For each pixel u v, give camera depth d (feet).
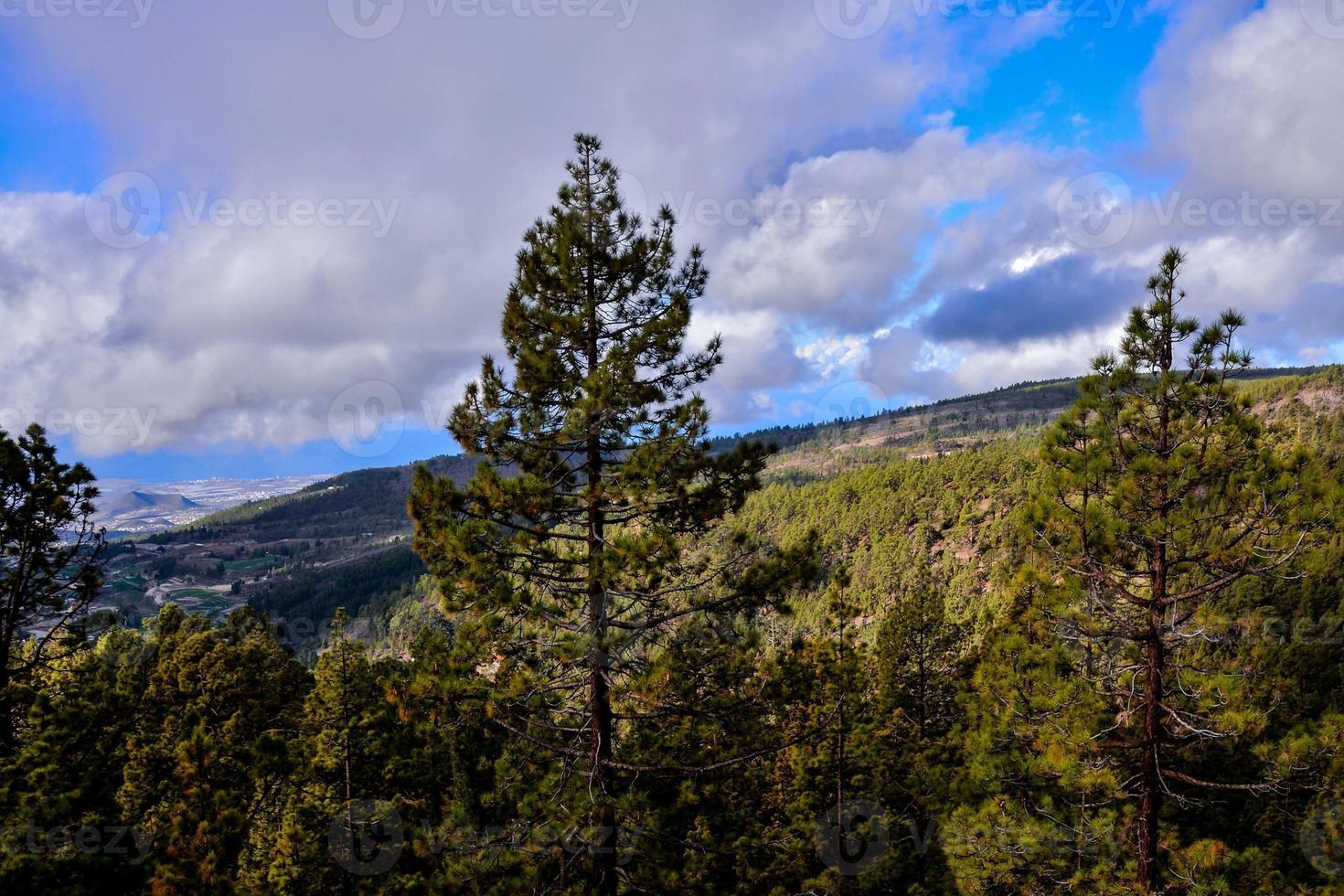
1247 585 37.11
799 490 570.05
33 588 47.62
